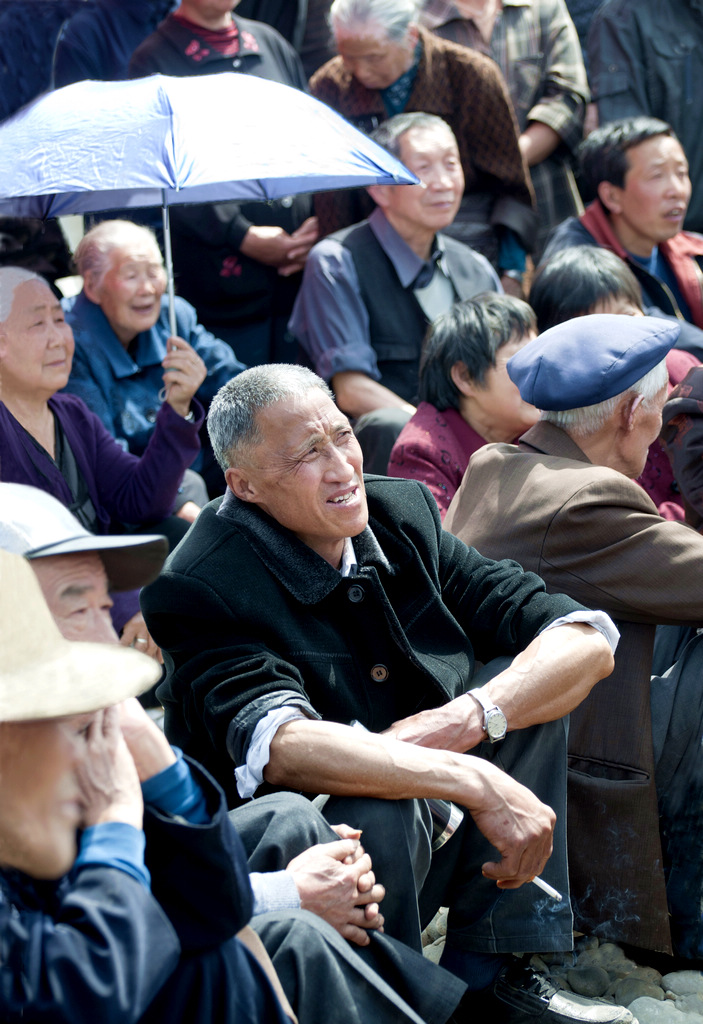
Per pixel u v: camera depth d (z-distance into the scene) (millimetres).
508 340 9695
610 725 7684
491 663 7324
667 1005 7070
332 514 6641
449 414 10156
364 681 6926
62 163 8180
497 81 14719
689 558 7430
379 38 14047
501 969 6887
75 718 4309
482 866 6535
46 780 4184
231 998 4555
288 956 5023
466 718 6629
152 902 4121
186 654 6656
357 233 13547
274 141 8469
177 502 11297
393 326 13367
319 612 6895
